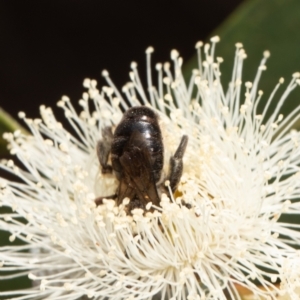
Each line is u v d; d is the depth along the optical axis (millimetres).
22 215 149
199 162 152
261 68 154
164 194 146
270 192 150
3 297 159
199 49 157
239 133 154
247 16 170
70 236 149
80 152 157
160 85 158
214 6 211
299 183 149
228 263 146
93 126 157
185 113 158
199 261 146
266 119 166
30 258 150
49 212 151
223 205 150
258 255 146
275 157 152
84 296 149
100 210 147
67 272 147
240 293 148
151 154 144
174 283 145
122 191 147
